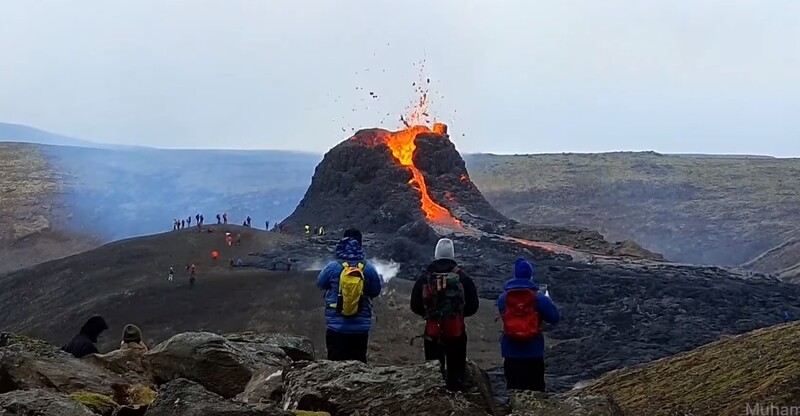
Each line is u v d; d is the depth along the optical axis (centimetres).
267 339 1348
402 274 7369
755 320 6297
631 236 16288
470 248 9075
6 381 1023
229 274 7169
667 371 1327
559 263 8681
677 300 7038
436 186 11881
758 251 14175
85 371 1085
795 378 991
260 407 841
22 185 18450
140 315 6025
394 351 4891
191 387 862
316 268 7550
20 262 14412
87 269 8119
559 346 5394
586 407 887
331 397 933
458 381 1023
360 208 10981
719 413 973
